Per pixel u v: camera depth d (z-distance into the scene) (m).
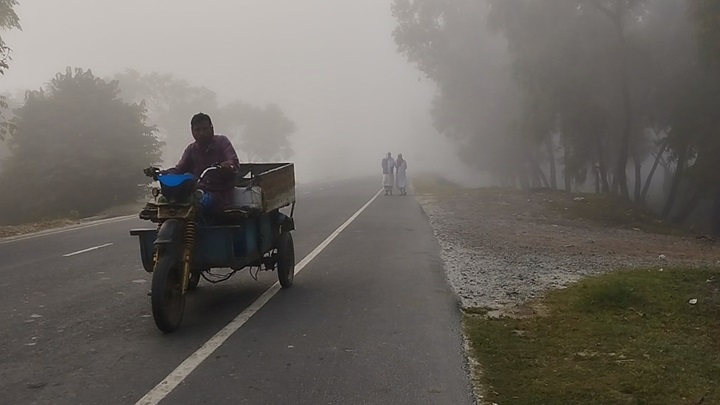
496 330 6.87
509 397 4.98
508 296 8.65
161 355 6.05
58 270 10.95
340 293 8.77
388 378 5.43
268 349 6.23
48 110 35.81
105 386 5.25
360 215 20.53
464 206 24.95
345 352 6.14
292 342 6.46
